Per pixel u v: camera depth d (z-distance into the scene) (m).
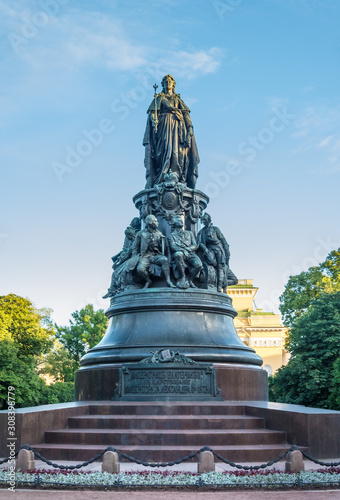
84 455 15.38
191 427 16.88
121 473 12.82
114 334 22.22
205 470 12.95
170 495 11.48
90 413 18.33
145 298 22.16
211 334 21.77
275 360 71.00
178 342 20.98
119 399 19.52
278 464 14.86
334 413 16.42
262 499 11.12
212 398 19.52
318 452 15.97
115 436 16.12
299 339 45.28
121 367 20.16
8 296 56.94
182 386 19.50
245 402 19.56
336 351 42.28
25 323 56.06
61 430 16.91
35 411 16.47
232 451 15.31
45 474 12.64
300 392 43.59
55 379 68.88
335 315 43.41
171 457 15.13
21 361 49.66
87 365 22.19
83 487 12.10
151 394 19.42
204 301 22.30
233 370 20.48
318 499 11.13
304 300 57.12
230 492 11.81
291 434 16.44
